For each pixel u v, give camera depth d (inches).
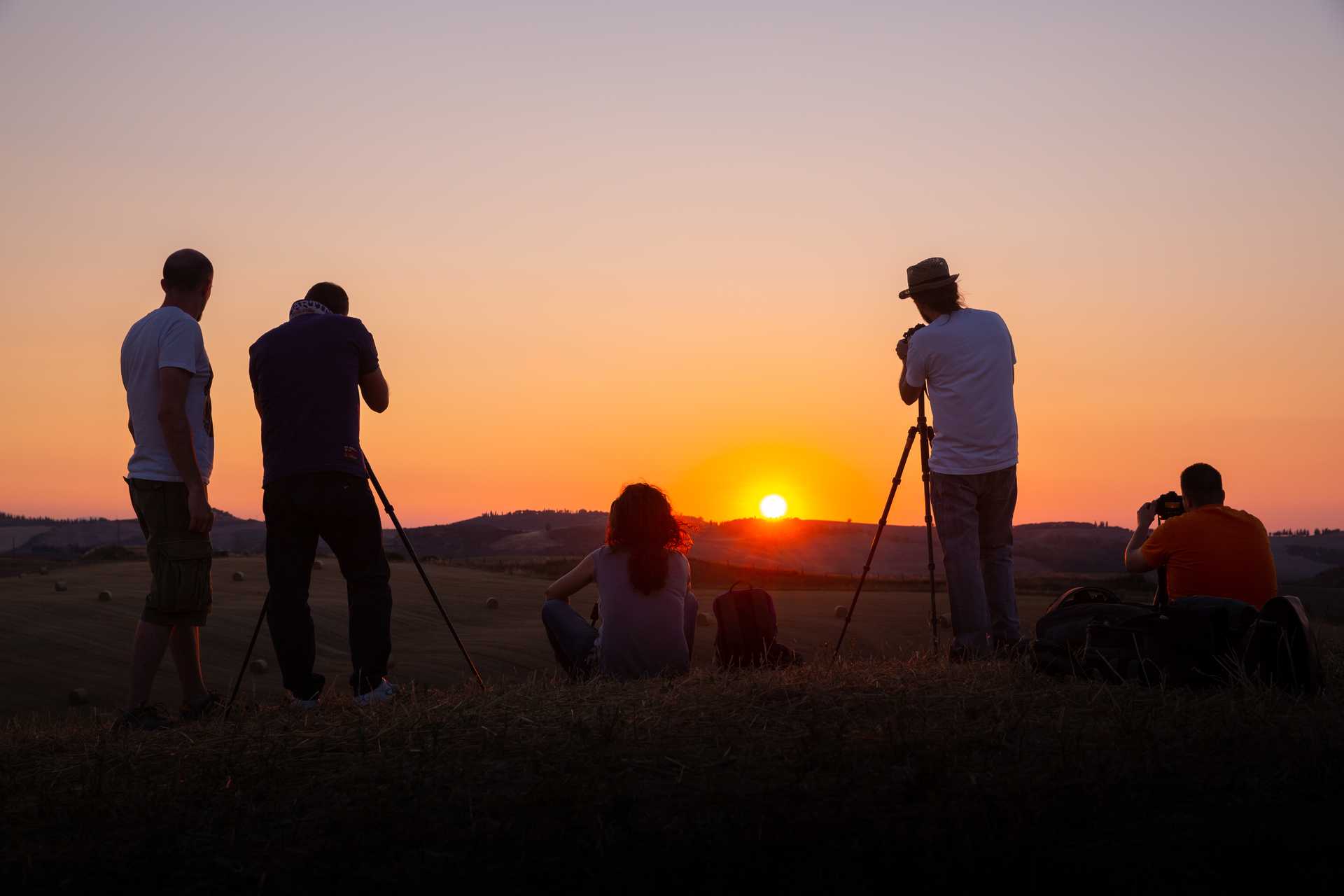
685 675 228.7
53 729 202.8
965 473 240.5
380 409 238.7
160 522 208.1
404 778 138.3
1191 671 185.9
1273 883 103.6
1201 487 223.9
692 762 141.6
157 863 114.1
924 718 163.5
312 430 216.4
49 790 141.6
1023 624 605.3
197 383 212.1
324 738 165.3
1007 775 132.5
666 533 240.7
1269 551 215.2
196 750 162.9
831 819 120.0
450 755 149.3
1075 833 115.4
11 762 160.9
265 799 133.4
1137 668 191.5
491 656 599.2
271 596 218.2
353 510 217.8
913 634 673.6
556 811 124.2
